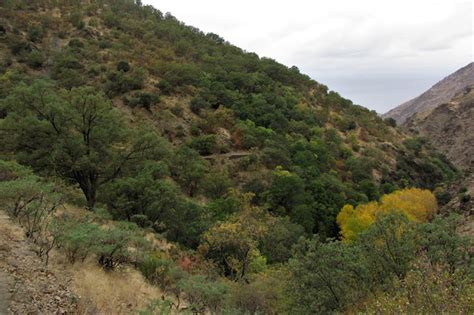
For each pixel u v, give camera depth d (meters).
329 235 53.66
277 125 81.38
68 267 9.63
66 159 23.34
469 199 39.88
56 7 99.06
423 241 10.43
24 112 24.22
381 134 109.75
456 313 5.18
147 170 28.86
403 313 5.48
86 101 24.16
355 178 75.12
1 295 6.57
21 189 11.39
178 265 18.17
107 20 100.00
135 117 61.22
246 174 59.47
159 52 93.50
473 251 10.23
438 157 113.38
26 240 10.12
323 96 124.25
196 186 51.19
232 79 95.31
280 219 39.34
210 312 11.42
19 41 73.81
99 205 25.62
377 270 10.50
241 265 23.31
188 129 66.50
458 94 180.75
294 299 10.66
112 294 9.12
